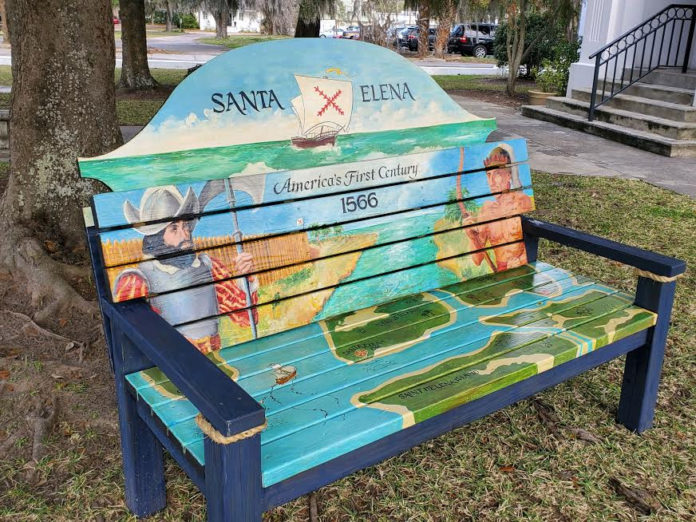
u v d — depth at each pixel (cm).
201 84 242
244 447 163
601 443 283
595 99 1200
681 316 405
